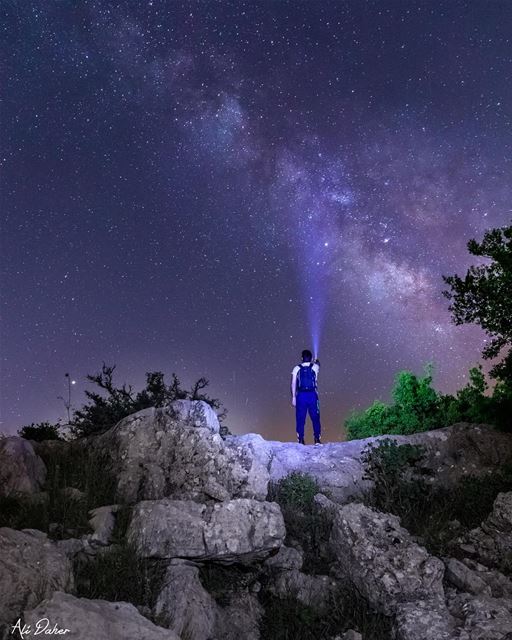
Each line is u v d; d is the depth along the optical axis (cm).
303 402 1143
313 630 614
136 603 572
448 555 723
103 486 750
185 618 568
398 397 1267
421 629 564
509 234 946
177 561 622
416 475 919
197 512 657
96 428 1016
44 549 557
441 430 1000
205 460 797
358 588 644
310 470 911
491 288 944
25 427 1005
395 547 662
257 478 803
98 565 591
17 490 702
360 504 711
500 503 738
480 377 1171
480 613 579
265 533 654
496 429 989
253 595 661
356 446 991
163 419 833
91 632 444
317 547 739
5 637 450
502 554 714
